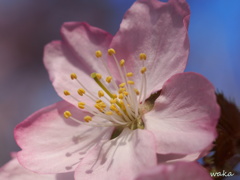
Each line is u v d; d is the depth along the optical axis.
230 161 0.08
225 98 0.08
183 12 0.08
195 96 0.08
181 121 0.08
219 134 0.08
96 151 0.08
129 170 0.08
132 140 0.08
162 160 0.08
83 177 0.08
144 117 0.08
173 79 0.08
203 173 0.07
